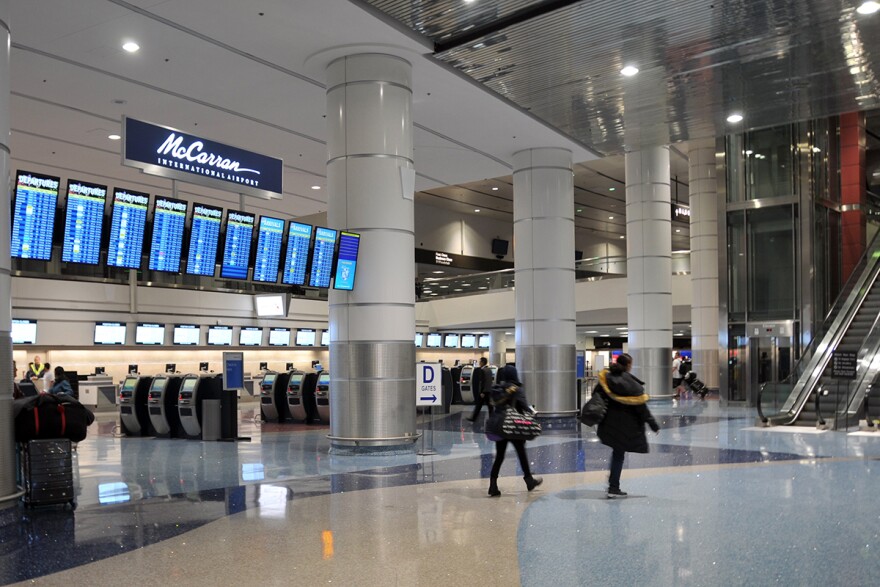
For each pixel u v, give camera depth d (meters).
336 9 9.92
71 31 10.51
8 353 6.96
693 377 25.55
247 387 25.28
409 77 11.77
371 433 11.22
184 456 11.41
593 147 17.11
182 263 10.73
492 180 31.08
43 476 7.29
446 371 19.92
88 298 21.66
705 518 6.70
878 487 8.23
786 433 13.93
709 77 12.95
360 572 5.14
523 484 8.54
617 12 10.29
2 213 6.95
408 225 11.57
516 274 16.83
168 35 10.70
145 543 5.97
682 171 32.41
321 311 28.73
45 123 14.51
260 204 21.88
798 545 5.75
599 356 25.59
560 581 4.91
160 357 23.75
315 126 14.92
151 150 10.40
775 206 21.70
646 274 22.55
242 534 6.23
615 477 7.75
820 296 21.92
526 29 10.77
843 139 23.95
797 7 10.26
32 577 5.11
